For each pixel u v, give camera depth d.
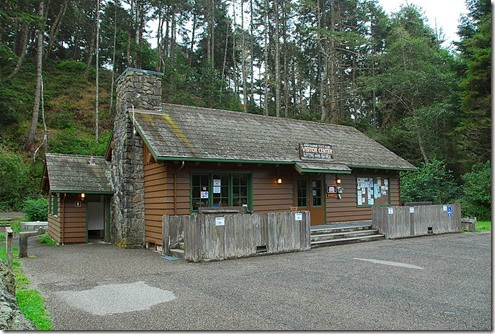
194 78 39.84
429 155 28.16
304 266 8.70
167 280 7.52
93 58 45.00
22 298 6.12
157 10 41.69
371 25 38.34
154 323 5.00
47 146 28.55
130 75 13.71
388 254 10.21
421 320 5.07
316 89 43.19
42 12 29.64
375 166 16.70
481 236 14.23
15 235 17.58
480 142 22.56
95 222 16.98
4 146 24.86
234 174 13.24
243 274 7.94
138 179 13.59
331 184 15.97
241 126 15.27
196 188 12.40
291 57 41.28
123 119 13.91
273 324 4.93
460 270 8.17
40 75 29.16
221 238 9.72
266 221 10.52
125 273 8.34
